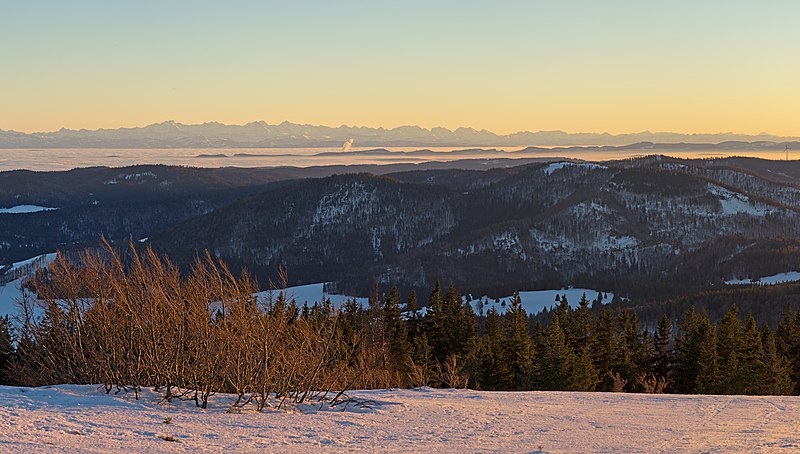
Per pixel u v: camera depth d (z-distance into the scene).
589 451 10.09
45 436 9.27
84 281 14.75
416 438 10.75
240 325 14.08
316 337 16.12
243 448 9.51
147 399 12.73
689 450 10.16
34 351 16.11
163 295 14.36
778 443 10.70
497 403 14.69
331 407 13.49
